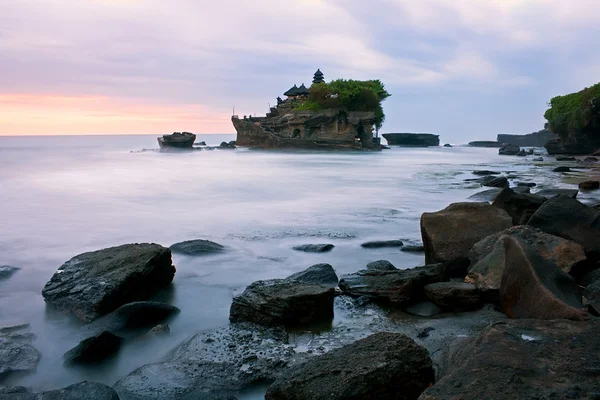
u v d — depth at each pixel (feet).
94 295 25.34
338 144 314.96
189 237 44.70
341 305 25.79
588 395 11.77
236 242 42.14
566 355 14.16
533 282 21.33
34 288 30.17
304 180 106.52
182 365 18.57
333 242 42.04
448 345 18.70
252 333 21.98
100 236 45.65
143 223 52.08
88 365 19.81
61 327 23.85
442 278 27.94
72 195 76.79
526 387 12.42
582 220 32.01
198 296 28.40
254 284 25.75
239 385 17.22
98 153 263.08
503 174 123.13
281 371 18.12
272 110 388.98
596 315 20.30
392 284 26.11
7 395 15.72
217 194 78.95
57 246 41.75
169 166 158.51
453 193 80.18
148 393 16.40
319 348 20.36
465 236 31.78
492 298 24.64
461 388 12.66
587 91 256.32
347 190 85.46
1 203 67.62
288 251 38.78
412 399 15.38
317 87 337.11
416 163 185.47
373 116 324.60
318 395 14.21
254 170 141.08
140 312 24.32
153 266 28.58
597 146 252.42
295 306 23.06
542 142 520.01
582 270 26.66
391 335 17.33
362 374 14.66
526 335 15.74
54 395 15.67
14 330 23.30
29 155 229.25
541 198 42.24
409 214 57.41
